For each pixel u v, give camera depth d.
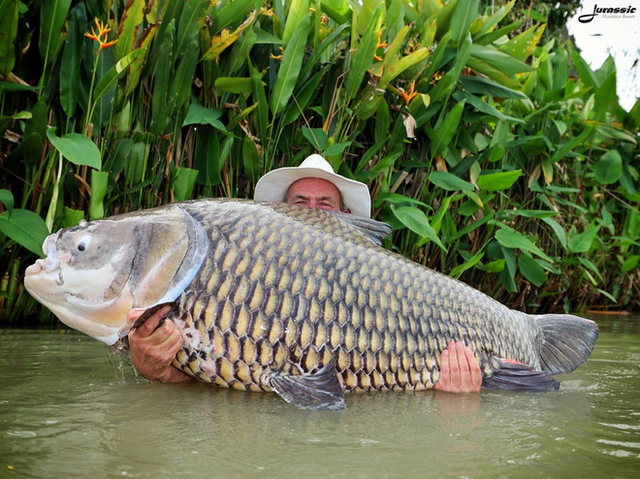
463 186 4.87
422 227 4.37
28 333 3.75
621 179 7.27
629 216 7.23
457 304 2.55
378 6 4.44
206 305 2.21
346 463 1.51
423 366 2.42
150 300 2.21
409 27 4.41
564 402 2.29
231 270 2.22
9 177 4.02
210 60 4.26
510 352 2.73
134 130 4.13
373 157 5.05
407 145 5.39
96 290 2.23
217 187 4.62
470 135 5.60
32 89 3.63
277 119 4.63
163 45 3.92
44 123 3.70
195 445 1.62
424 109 5.07
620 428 1.91
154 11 3.94
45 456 1.51
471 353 2.46
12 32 3.47
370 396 2.29
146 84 4.19
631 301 7.80
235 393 2.26
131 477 1.38
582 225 6.91
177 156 4.30
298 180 3.59
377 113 4.77
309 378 2.19
